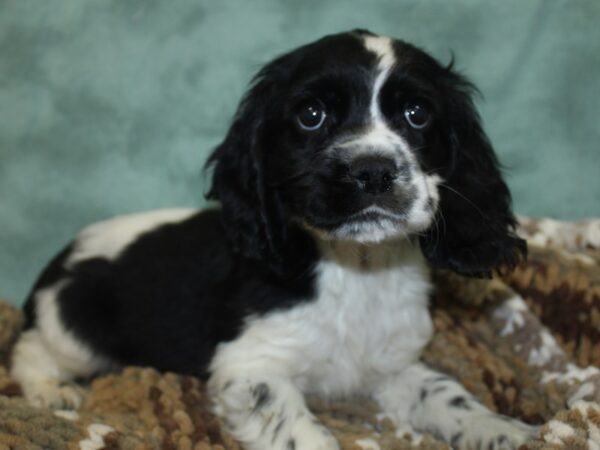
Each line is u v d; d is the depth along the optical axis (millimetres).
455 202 381
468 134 390
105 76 522
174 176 540
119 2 514
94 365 428
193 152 537
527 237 502
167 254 421
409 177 313
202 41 524
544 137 538
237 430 344
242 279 382
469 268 385
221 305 385
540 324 430
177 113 532
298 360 374
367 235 311
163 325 405
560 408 366
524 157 541
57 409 372
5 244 536
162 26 521
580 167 542
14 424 319
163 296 409
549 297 450
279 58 382
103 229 462
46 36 513
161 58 524
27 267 542
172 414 354
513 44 524
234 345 372
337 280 370
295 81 352
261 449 332
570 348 434
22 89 519
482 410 362
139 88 526
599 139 537
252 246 372
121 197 540
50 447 313
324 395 395
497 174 404
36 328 436
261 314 370
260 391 349
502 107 533
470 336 437
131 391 372
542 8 519
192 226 435
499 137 538
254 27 524
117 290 423
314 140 342
